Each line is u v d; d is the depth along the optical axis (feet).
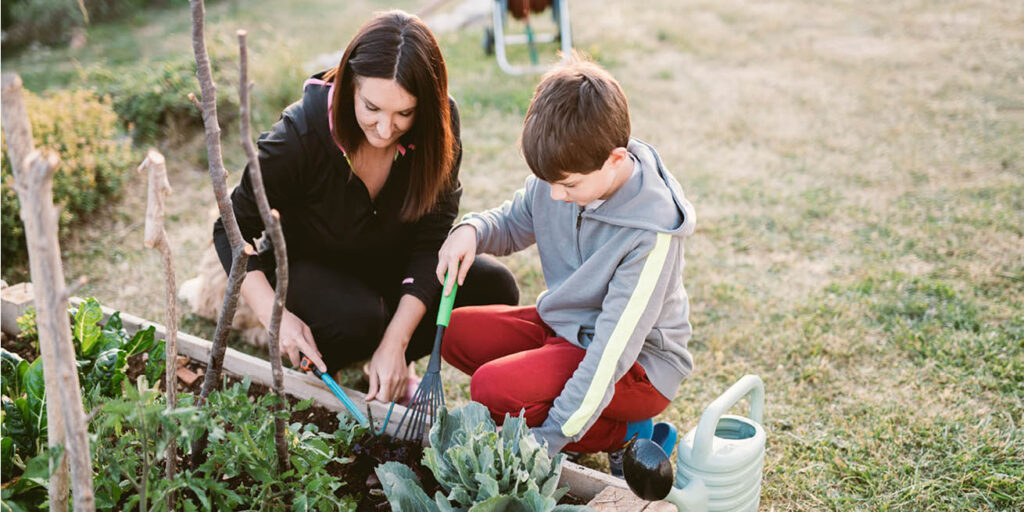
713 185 14.06
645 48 21.85
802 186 13.99
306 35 23.26
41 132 12.39
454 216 8.02
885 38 22.36
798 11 25.39
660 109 17.58
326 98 7.09
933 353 9.36
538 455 5.35
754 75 19.75
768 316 10.27
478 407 6.06
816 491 7.42
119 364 6.73
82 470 4.40
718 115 17.25
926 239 12.06
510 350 7.57
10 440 5.62
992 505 7.14
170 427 4.74
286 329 7.45
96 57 22.26
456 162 7.66
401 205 7.54
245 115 4.33
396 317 7.54
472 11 25.46
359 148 7.04
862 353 9.45
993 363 9.09
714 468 5.64
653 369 6.74
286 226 7.82
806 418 8.41
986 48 21.08
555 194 6.31
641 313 6.20
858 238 12.23
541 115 6.03
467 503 5.28
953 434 8.02
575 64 6.37
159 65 17.61
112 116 13.97
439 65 6.53
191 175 14.57
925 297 10.52
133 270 11.55
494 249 7.57
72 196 12.45
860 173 14.43
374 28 6.28
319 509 5.81
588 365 6.25
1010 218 12.52
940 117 16.83
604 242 6.60
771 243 12.17
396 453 6.70
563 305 6.95
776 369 9.23
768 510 7.23
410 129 7.00
